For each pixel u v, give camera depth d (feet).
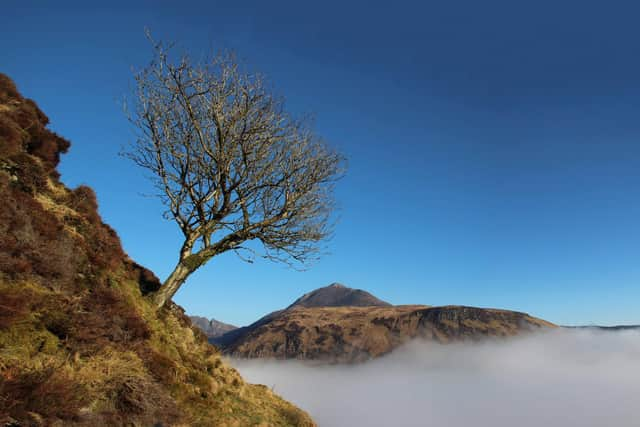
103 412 23.11
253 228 47.44
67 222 40.29
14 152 39.78
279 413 47.11
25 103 53.57
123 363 28.12
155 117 45.03
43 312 26.12
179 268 44.27
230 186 45.68
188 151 45.39
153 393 27.48
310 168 51.31
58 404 20.03
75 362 25.02
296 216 50.44
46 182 42.93
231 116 46.21
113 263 40.65
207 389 36.78
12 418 17.90
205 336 50.03
